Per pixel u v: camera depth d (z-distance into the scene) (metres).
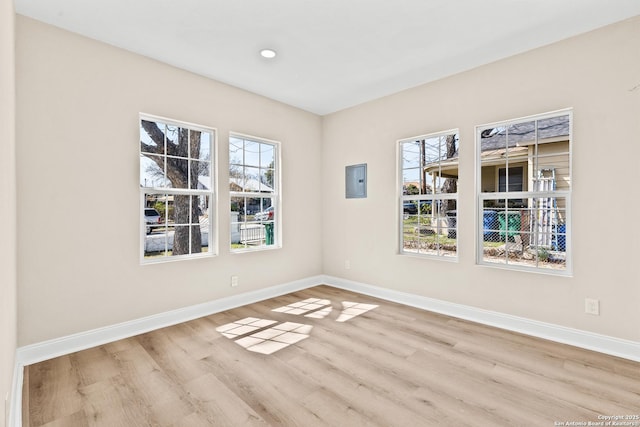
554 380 2.16
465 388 2.08
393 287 4.04
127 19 2.47
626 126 2.47
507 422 1.75
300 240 4.62
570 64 2.73
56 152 2.53
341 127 4.66
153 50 2.95
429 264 3.68
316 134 4.86
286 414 1.83
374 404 1.92
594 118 2.61
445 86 3.55
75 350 2.61
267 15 2.43
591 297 2.63
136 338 2.87
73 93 2.62
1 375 1.37
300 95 4.10
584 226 2.67
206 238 3.61
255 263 4.03
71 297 2.61
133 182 2.96
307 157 4.72
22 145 2.37
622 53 2.49
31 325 2.41
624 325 2.49
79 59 2.66
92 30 2.61
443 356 2.52
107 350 2.63
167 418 1.80
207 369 2.33
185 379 2.19
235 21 2.51
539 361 2.43
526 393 2.02
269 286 4.19
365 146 4.35
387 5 2.32
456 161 3.59
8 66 1.73
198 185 3.54
